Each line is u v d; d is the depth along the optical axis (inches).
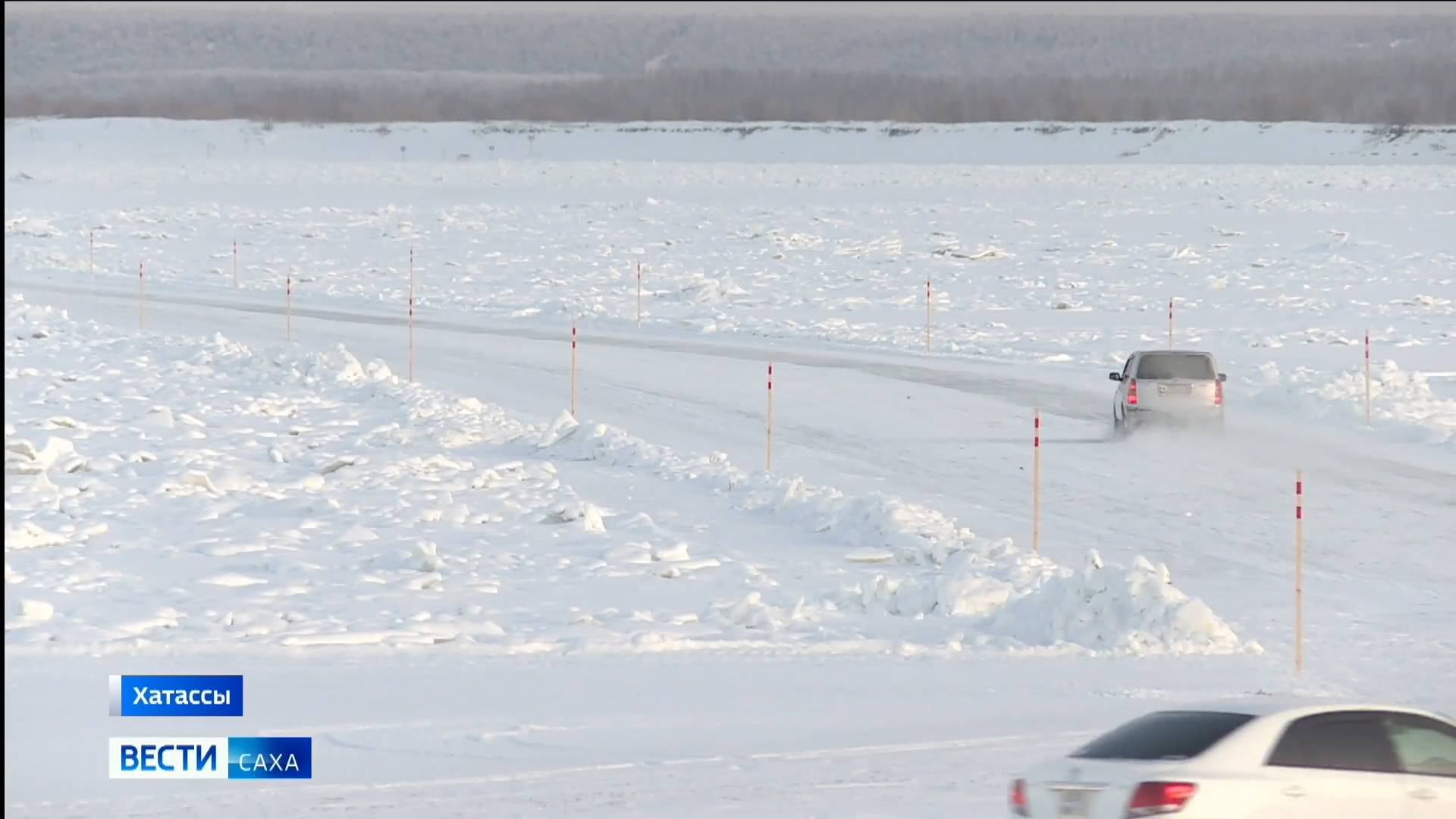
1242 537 3981.3
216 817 1866.4
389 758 2155.5
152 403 5807.1
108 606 3134.8
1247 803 1411.2
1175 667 2827.3
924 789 1999.3
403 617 3102.9
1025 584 3459.6
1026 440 5221.5
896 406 5816.9
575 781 2042.3
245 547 3737.7
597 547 3841.0
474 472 4753.9
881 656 2908.5
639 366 6752.0
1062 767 1478.8
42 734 2268.7
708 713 2440.9
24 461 4510.3
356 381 6240.2
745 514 4261.8
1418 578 3595.0
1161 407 5088.6
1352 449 5024.6
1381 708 1514.5
